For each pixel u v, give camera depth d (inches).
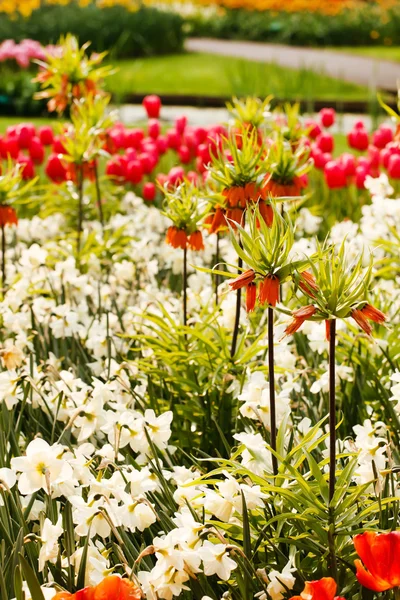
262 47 1326.3
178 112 724.7
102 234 271.0
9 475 107.6
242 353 169.5
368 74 927.7
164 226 278.8
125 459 133.0
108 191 322.3
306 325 172.2
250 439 116.9
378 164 328.8
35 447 107.6
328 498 108.3
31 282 202.8
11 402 136.4
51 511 111.0
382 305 197.9
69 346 189.9
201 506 115.3
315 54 1189.1
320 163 323.0
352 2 1610.5
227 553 101.4
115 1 1275.8
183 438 159.6
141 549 113.9
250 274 108.0
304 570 112.7
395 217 228.2
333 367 106.3
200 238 168.4
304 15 1457.9
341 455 117.0
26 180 317.4
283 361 163.9
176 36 1227.9
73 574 103.1
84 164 254.5
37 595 92.1
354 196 352.2
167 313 173.5
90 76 272.4
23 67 828.0
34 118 716.7
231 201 151.4
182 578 102.2
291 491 111.6
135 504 108.3
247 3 1577.3
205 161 283.4
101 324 186.9
